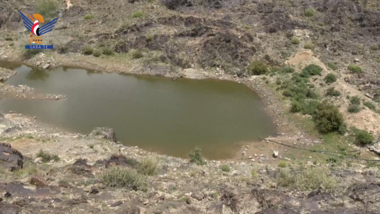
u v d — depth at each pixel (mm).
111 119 30469
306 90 33406
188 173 20859
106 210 13852
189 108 32625
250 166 23609
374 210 15141
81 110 31734
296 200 16062
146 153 25078
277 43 41219
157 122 30250
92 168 18672
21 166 17375
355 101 30141
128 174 17094
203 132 29000
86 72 40062
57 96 34000
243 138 28281
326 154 25875
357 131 27391
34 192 14430
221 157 25906
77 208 13641
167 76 38969
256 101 34031
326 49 40094
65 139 24797
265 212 14719
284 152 26312
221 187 17922
